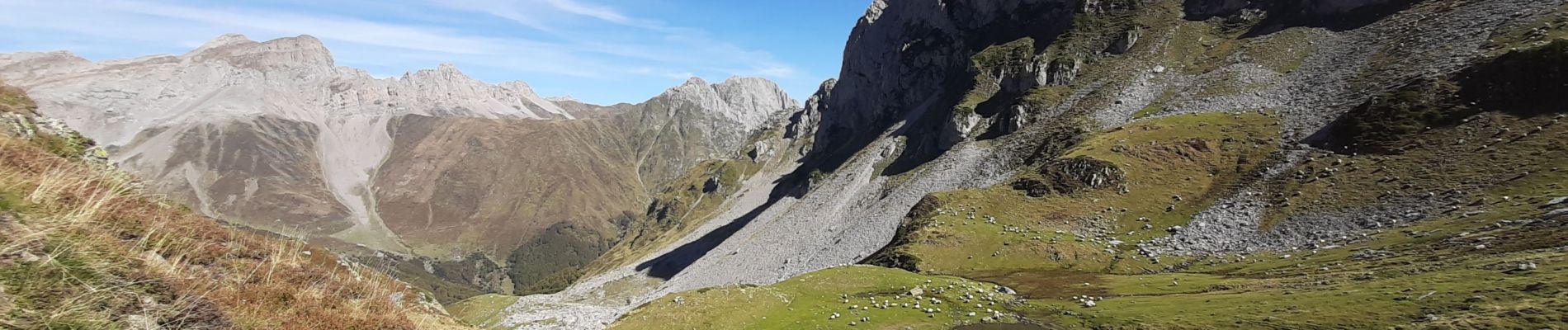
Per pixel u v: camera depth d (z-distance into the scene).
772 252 147.38
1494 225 49.69
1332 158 81.38
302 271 19.06
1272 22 148.75
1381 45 112.44
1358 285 42.22
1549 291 29.08
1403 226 58.84
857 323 48.84
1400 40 109.38
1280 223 71.56
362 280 21.95
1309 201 73.31
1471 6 107.94
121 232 14.70
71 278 11.45
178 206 19.48
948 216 97.06
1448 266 41.59
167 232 16.06
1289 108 105.31
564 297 189.88
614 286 191.50
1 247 10.98
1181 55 150.75
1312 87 109.69
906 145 193.75
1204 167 95.12
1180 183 92.75
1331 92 103.38
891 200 139.88
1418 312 32.06
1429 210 59.78
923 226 95.38
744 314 50.75
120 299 11.83
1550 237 41.94
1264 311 39.84
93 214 14.35
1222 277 58.69
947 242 86.75
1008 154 133.00
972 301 55.47
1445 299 32.78
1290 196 76.56
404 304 22.91
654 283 178.88
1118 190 94.88
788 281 62.75
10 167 14.05
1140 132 110.81
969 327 47.56
